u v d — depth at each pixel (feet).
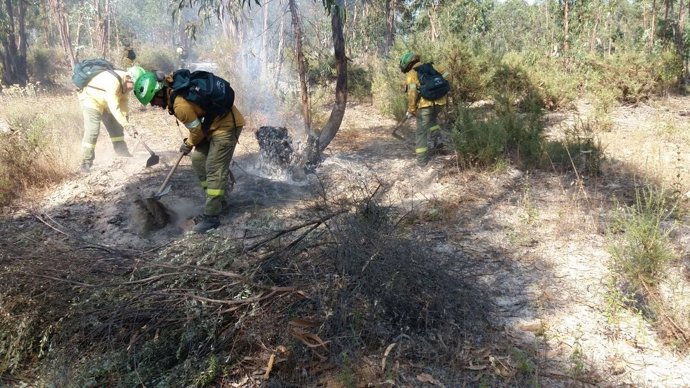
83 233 16.03
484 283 12.79
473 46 35.09
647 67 37.65
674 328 10.50
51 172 20.51
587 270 13.32
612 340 10.56
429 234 15.80
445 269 12.27
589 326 11.04
